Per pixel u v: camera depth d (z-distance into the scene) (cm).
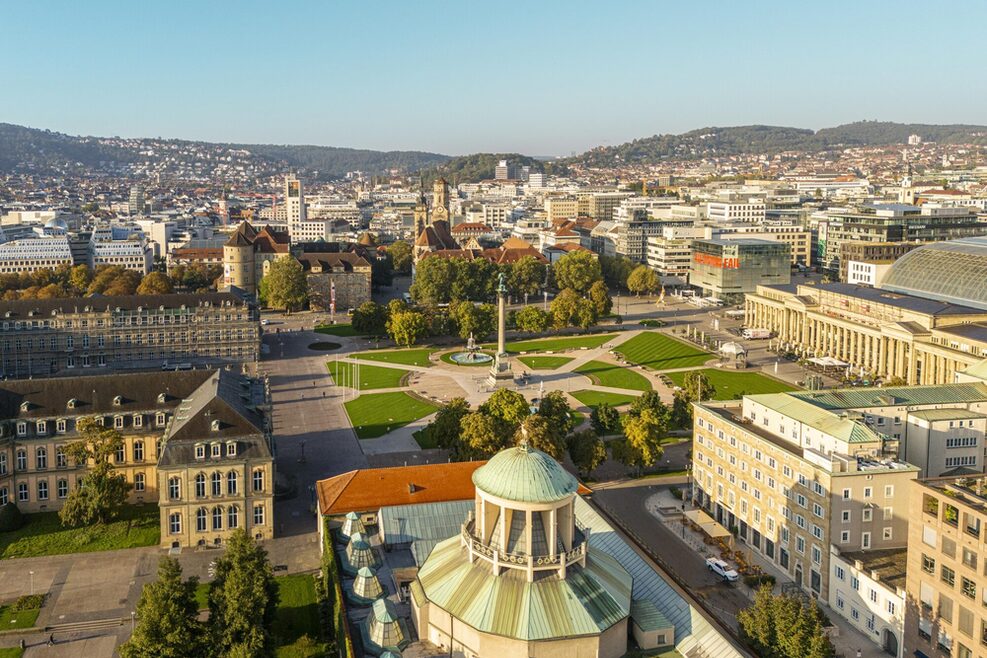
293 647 13100
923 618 12725
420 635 10862
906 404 17950
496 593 10256
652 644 10538
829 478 14688
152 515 18388
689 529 18138
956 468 17462
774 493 16462
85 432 18125
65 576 15588
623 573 11412
